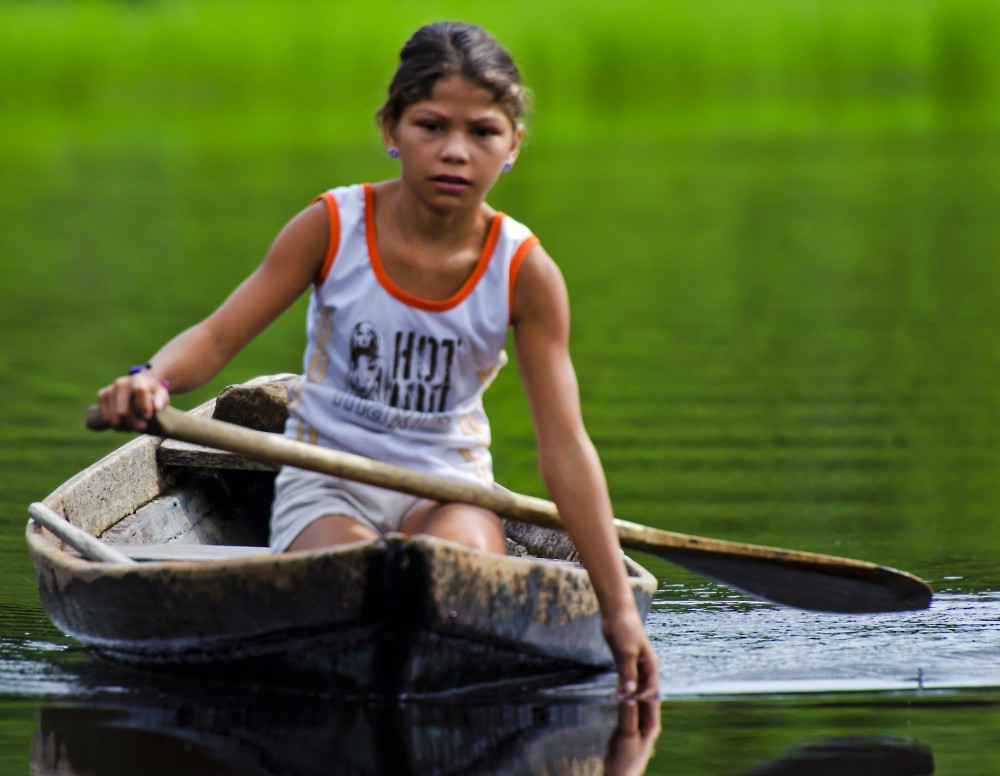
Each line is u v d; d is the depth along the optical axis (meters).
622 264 31.62
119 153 55.12
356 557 8.27
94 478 11.73
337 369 9.59
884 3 76.94
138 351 23.11
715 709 8.95
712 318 25.73
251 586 8.65
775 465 16.22
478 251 9.44
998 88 73.69
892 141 56.03
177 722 8.57
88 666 9.80
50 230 37.50
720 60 76.19
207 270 31.05
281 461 8.69
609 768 7.95
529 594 9.00
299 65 76.62
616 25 75.75
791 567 10.03
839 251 33.09
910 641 10.46
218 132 62.62
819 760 8.09
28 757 8.02
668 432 17.81
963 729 8.62
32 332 24.75
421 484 9.02
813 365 21.80
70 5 81.69
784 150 53.72
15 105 76.44
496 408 20.06
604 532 9.32
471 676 9.10
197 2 82.25
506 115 9.26
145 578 9.12
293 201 41.22
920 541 13.23
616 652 9.21
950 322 25.12
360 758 8.02
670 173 47.31
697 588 12.16
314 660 8.83
